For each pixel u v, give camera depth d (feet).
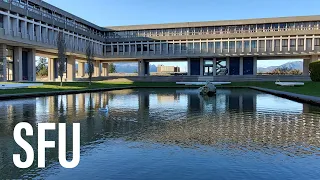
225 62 200.95
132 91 109.29
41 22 150.82
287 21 186.29
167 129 33.09
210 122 37.93
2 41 124.77
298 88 99.25
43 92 82.69
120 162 21.25
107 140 27.71
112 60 229.04
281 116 43.01
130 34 217.36
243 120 39.45
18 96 71.72
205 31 203.62
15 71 139.95
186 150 24.32
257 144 26.37
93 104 60.44
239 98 75.25
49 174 18.99
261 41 189.78
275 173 19.19
